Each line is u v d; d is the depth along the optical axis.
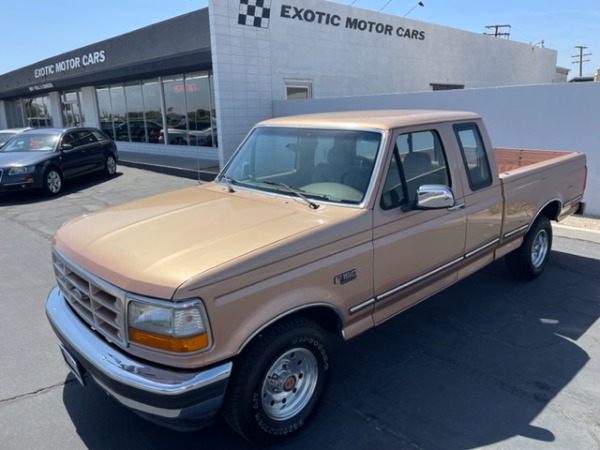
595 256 6.39
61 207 10.42
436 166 3.96
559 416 3.20
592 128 8.27
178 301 2.41
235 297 2.58
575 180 5.98
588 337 4.27
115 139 21.59
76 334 2.92
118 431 3.15
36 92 25.70
